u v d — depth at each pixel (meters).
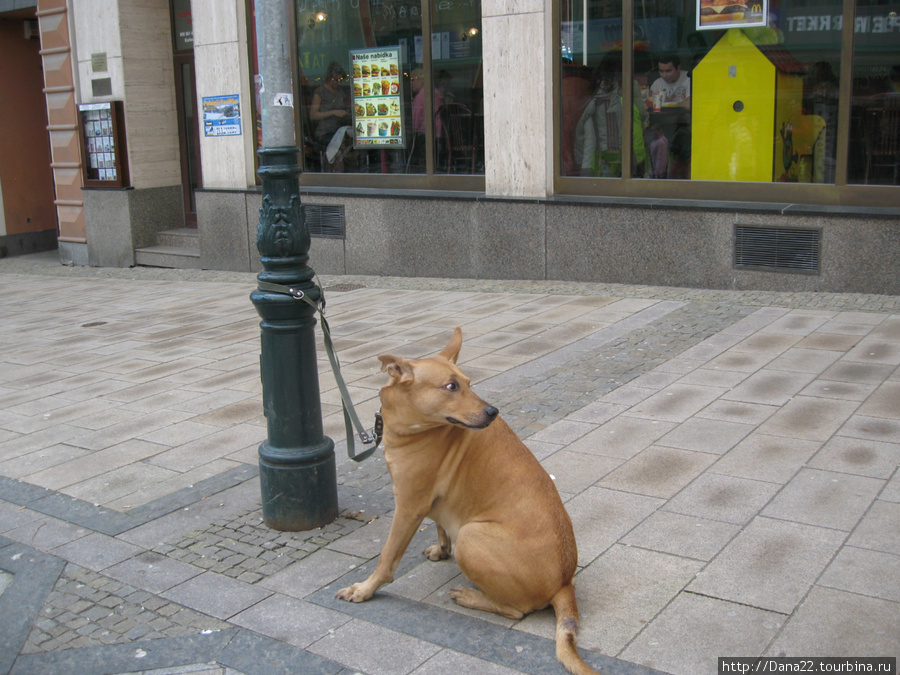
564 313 9.12
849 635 3.46
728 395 6.35
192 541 4.69
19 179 17.98
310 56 12.88
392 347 8.33
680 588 3.88
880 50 8.85
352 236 12.33
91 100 15.43
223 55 13.25
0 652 3.75
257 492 5.31
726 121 9.90
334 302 10.70
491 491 3.68
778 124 9.59
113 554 4.59
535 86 10.61
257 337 9.35
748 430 5.67
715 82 9.88
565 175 10.98
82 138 15.63
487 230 11.11
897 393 6.13
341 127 12.80
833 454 5.21
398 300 10.52
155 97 15.30
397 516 3.86
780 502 4.65
